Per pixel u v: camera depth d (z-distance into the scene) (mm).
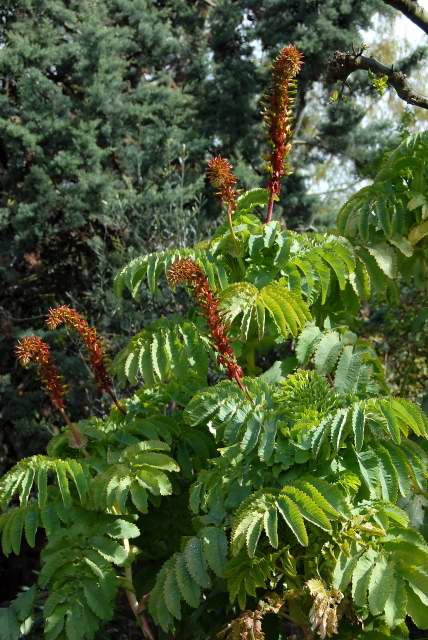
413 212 3955
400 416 3076
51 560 3461
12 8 10531
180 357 3496
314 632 3281
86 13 11086
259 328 3334
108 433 3768
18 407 9086
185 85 12289
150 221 8766
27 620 3670
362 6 11219
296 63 3486
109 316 8383
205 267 3498
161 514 3812
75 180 10219
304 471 3197
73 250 10359
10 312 10297
